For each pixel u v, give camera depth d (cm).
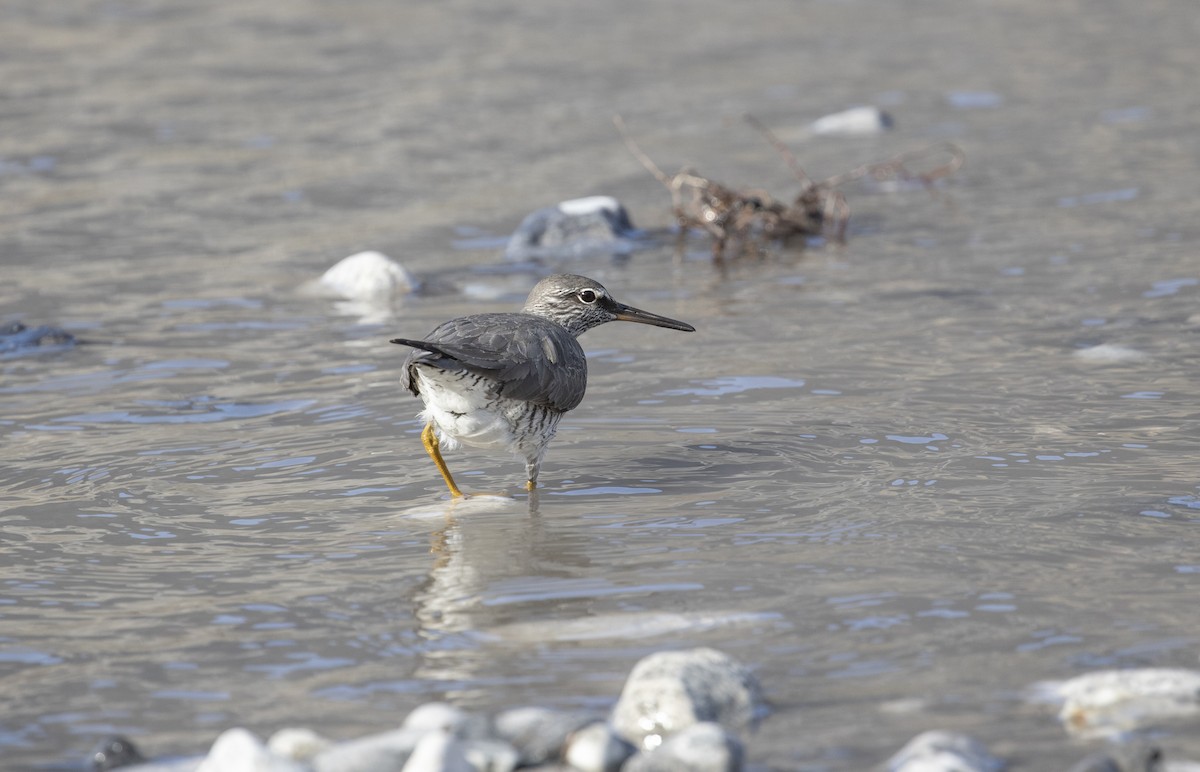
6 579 1022
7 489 1214
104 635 928
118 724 807
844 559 1016
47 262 2045
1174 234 2041
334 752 731
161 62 3503
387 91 3212
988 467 1200
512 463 1271
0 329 1692
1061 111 2961
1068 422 1310
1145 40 3722
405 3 4259
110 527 1122
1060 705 790
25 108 3038
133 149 2725
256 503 1173
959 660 851
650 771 710
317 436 1343
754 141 2788
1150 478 1159
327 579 1014
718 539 1064
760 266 2011
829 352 1569
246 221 2272
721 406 1394
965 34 3856
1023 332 1619
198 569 1037
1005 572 983
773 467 1220
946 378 1459
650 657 820
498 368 1142
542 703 816
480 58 3559
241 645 909
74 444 1332
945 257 2000
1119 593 942
